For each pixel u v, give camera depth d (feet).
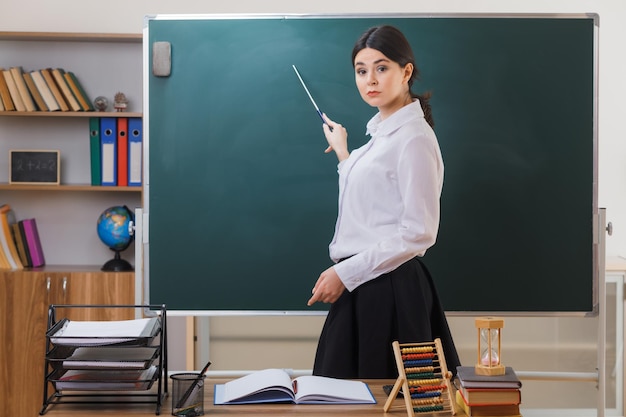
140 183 13.48
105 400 6.65
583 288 10.71
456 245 10.72
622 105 14.21
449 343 9.51
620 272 13.10
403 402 6.54
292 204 10.84
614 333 13.26
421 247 9.07
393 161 9.27
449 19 10.68
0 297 13.01
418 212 9.05
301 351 13.83
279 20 10.79
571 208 10.69
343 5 14.17
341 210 9.59
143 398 6.75
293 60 10.79
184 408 6.18
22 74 13.50
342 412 6.28
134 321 6.86
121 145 13.50
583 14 10.65
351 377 9.21
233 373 11.16
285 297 10.85
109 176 13.51
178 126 10.80
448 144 10.71
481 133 10.71
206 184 10.82
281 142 10.81
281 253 10.85
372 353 9.09
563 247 10.71
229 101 10.82
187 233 10.82
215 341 13.79
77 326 6.68
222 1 14.12
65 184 14.02
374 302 9.11
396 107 9.80
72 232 14.20
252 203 10.83
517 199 10.71
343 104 10.78
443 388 6.36
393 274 9.16
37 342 13.00
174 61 10.79
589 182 10.69
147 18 10.81
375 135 9.57
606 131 14.24
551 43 10.68
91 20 14.10
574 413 13.57
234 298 10.85
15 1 14.06
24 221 13.67
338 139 10.77
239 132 10.82
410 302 9.11
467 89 10.70
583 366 13.57
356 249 9.28
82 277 13.01
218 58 10.80
